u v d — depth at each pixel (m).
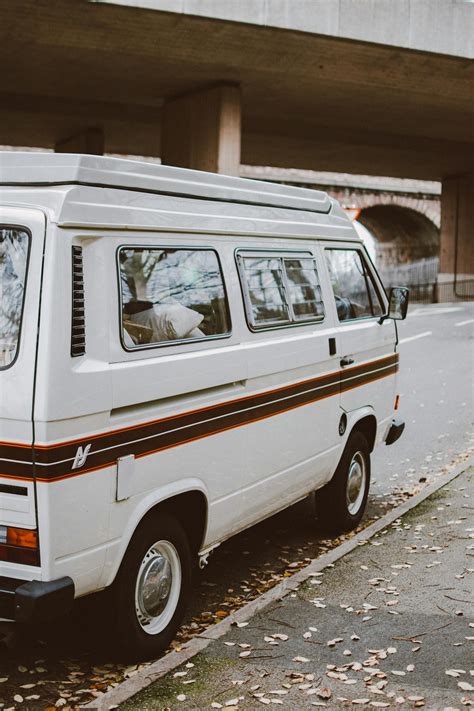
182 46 16.91
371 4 17.52
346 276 6.42
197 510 4.57
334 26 17.11
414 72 19.95
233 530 4.97
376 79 20.11
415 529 6.29
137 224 4.02
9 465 3.48
